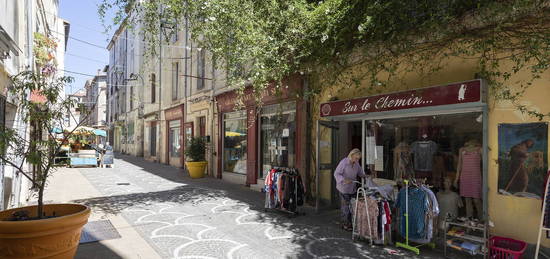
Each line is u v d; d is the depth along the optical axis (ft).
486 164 15.66
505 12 13.52
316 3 25.08
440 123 18.98
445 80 17.69
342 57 20.80
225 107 40.73
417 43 17.33
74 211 14.14
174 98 60.39
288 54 23.27
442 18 15.40
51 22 46.83
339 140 25.16
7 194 21.76
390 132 21.86
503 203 15.20
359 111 20.36
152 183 37.91
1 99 19.39
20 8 22.54
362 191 17.33
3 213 12.91
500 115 15.38
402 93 17.92
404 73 19.84
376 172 22.67
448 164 18.47
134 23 25.41
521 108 14.62
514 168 14.89
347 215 19.17
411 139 20.54
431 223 15.65
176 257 14.73
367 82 22.09
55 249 11.79
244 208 24.80
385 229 16.72
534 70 13.61
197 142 44.29
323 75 24.35
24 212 12.94
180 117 55.88
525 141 14.58
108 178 42.19
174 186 35.65
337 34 20.42
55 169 14.25
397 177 21.21
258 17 23.18
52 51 39.93
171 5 23.40
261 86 22.52
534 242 14.21
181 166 55.42
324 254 15.35
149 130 76.28
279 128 31.81
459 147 17.89
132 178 42.37
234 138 39.75
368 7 18.20
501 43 15.14
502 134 15.28
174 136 61.36
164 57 65.00
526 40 13.87
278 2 23.40
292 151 29.81
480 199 16.78
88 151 56.39
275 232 18.74
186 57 53.31
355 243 16.96
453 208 17.70
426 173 19.60
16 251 11.12
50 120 13.58
